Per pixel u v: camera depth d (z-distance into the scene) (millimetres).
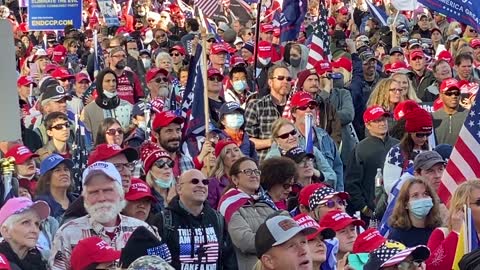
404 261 9680
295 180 13211
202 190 11367
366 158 15602
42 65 24031
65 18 24406
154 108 16797
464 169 12555
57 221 12031
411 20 33188
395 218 11867
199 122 15680
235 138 15852
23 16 36031
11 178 11609
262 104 16766
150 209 11930
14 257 10398
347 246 11133
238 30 29828
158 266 8094
